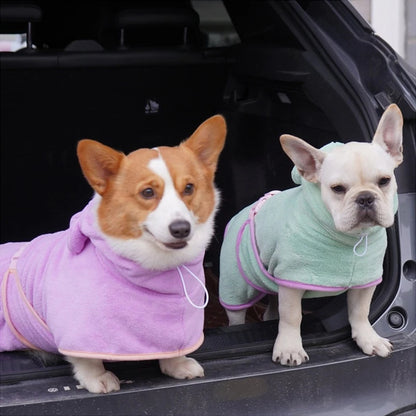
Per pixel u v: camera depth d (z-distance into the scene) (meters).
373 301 1.88
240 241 1.96
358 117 2.04
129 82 2.47
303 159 1.75
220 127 1.66
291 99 2.28
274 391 1.71
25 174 2.53
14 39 2.45
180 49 2.47
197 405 1.67
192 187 1.60
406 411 1.80
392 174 1.72
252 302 2.02
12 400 1.61
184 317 1.66
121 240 1.59
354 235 1.73
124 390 1.65
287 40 2.22
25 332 1.74
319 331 1.92
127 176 1.58
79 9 2.47
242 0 2.32
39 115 2.46
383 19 3.49
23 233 2.58
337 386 1.75
